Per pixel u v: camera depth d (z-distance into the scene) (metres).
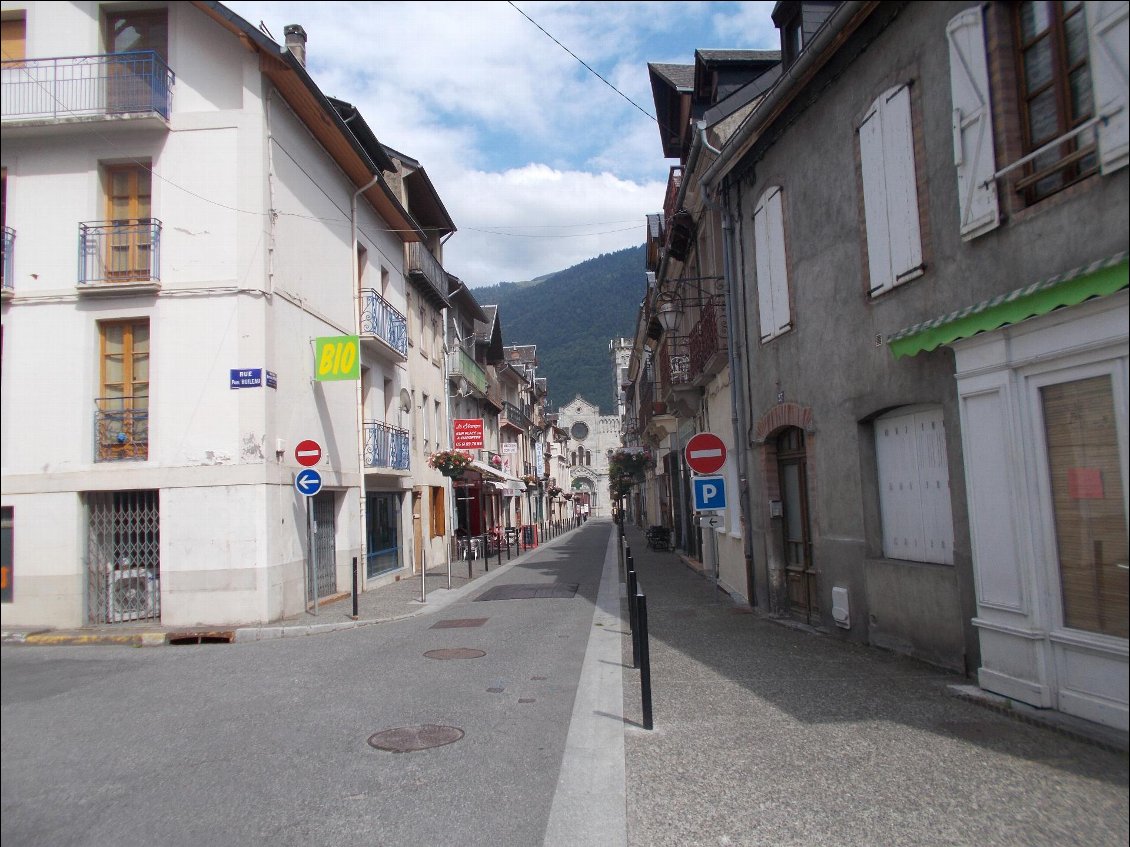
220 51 12.38
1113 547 4.98
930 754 4.96
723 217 12.77
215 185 12.21
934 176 6.87
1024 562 5.66
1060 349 5.27
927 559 7.59
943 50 6.73
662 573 19.59
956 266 6.57
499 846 3.92
